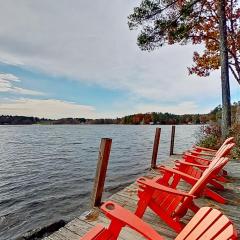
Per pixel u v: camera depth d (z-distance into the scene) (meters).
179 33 13.12
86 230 3.33
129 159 20.62
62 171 16.72
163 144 34.03
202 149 6.61
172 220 3.06
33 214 8.78
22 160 22.73
